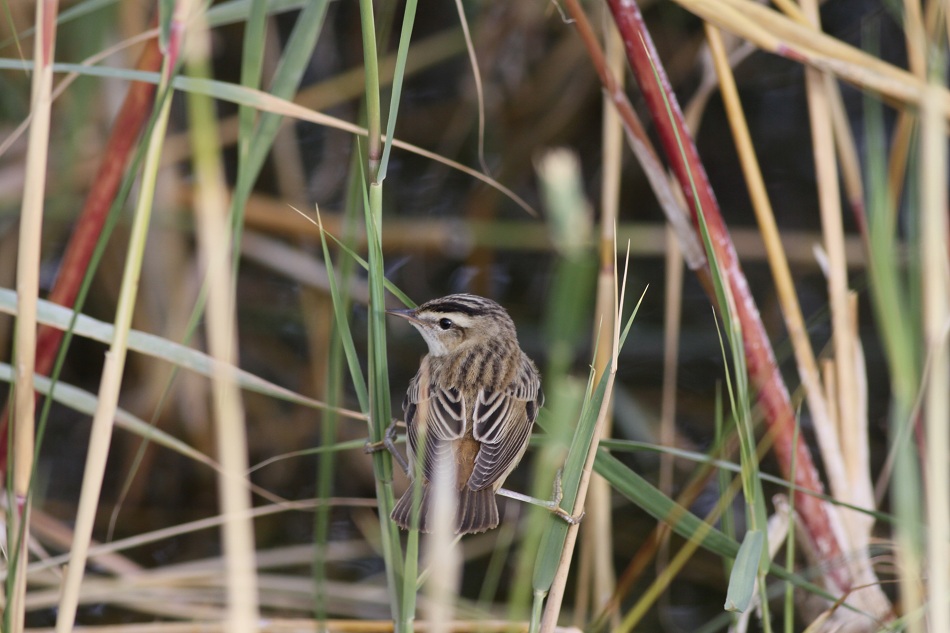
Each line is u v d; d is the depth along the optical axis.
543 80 17.52
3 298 8.16
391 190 18.23
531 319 16.95
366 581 13.55
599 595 10.12
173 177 14.83
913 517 6.46
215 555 14.66
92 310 15.48
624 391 14.62
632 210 17.88
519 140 17.66
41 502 14.38
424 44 16.69
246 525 5.77
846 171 10.42
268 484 15.64
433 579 5.56
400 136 18.34
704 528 8.06
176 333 14.85
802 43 9.58
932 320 6.40
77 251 9.62
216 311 5.70
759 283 17.36
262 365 16.81
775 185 18.17
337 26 18.11
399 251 17.25
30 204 6.58
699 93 11.12
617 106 9.77
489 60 17.09
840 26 17.91
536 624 6.87
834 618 9.66
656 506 7.96
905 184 13.56
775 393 9.75
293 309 17.25
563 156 5.46
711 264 7.48
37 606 11.02
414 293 17.31
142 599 10.60
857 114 18.09
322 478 6.95
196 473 15.19
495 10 16.89
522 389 9.10
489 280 17.22
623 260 17.06
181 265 14.93
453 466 8.39
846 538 9.80
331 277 6.96
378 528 14.39
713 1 9.45
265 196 17.88
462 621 9.03
